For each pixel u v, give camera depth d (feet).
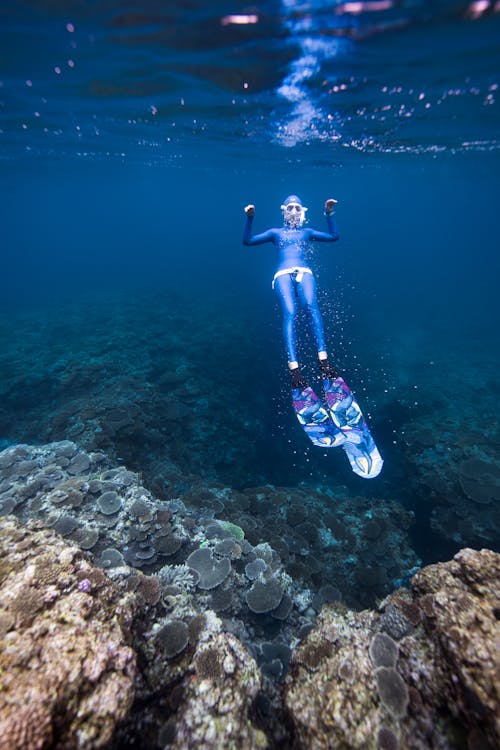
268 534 18.93
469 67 21.07
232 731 6.97
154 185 161.79
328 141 43.57
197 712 7.23
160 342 51.11
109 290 100.32
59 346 48.01
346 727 6.77
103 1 15.01
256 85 24.34
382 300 97.81
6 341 53.57
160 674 8.16
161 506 16.01
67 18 16.35
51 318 68.03
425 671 6.93
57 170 92.68
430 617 7.58
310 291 15.37
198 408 36.78
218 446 33.86
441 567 8.65
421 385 44.21
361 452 14.38
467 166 75.25
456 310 92.07
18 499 15.74
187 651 8.83
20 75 23.17
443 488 25.73
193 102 28.40
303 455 39.68
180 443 31.37
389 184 135.03
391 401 42.52
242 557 14.94
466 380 45.73
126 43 18.66
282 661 11.44
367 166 72.74
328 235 17.13
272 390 48.70
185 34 17.63
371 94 25.71
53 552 8.69
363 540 21.50
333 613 9.83
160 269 140.67
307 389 14.08
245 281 114.11
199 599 12.57
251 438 37.27
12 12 15.90
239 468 33.27
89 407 29.07
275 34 17.38
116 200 275.18
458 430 31.45
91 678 6.15
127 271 143.23
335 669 7.84
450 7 14.98
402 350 59.16
